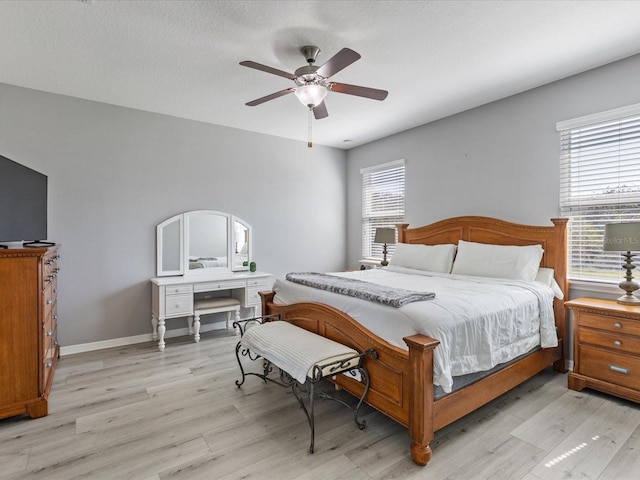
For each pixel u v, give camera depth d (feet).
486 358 7.23
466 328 6.91
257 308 15.37
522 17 7.32
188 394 8.81
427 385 6.09
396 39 8.14
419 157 14.87
